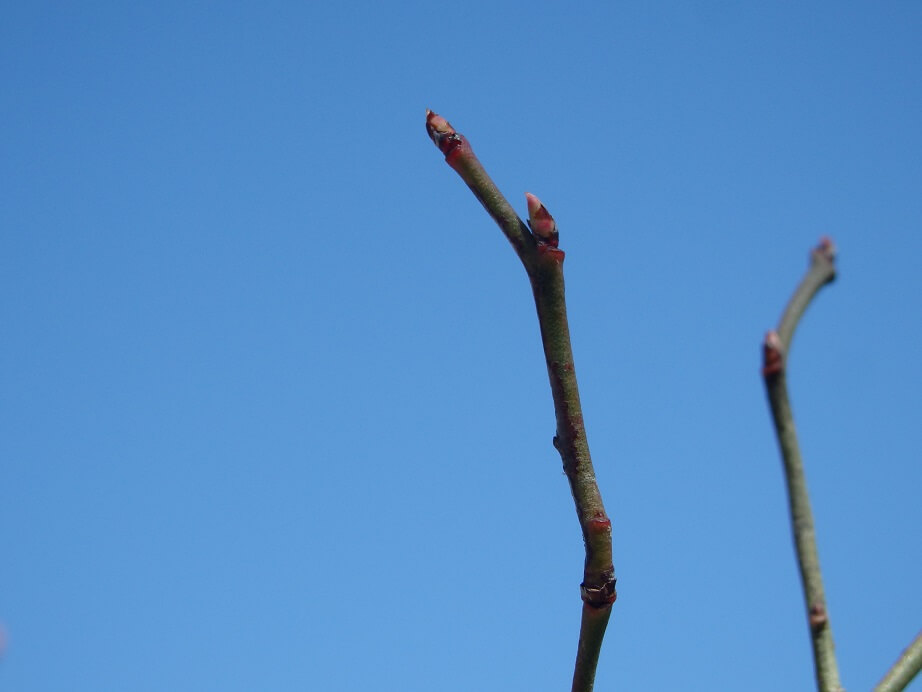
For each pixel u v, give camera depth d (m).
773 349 0.28
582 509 0.32
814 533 0.28
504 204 0.31
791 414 0.28
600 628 0.32
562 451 0.32
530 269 0.31
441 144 0.31
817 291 0.28
